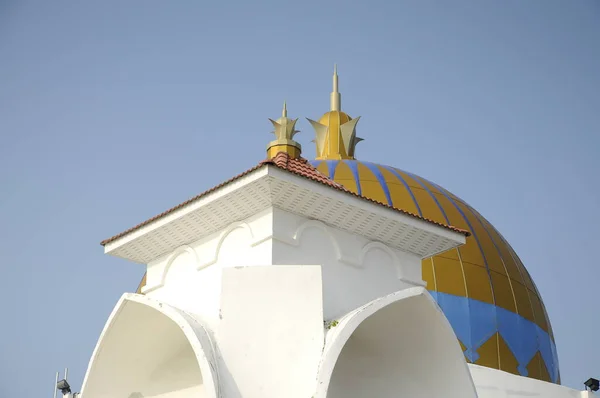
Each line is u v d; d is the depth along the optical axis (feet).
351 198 61.52
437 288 97.30
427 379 61.36
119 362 63.57
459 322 96.27
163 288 65.41
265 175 58.34
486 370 85.92
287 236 60.70
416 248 65.92
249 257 61.11
